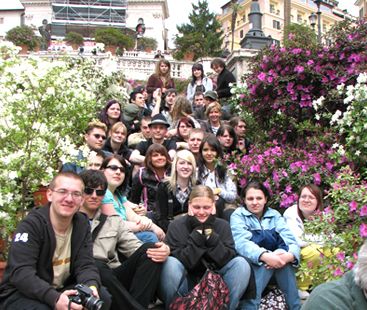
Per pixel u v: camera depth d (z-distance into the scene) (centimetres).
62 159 465
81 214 372
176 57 3347
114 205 466
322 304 224
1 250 439
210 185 547
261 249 428
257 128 735
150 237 459
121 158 481
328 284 232
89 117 555
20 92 475
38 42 2962
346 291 226
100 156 505
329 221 393
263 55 703
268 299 428
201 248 409
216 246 411
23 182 457
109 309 372
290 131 682
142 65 2058
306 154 577
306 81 660
